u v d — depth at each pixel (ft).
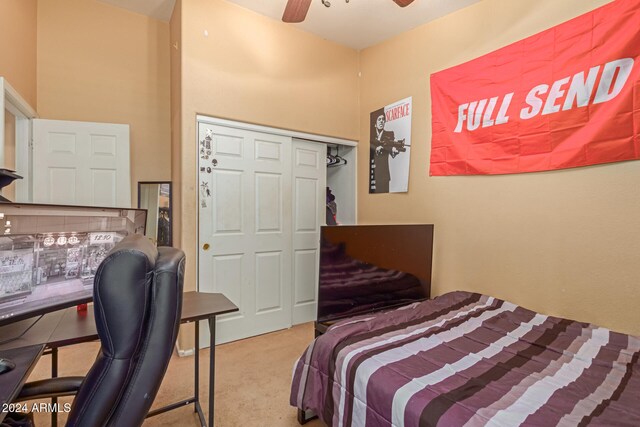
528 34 7.30
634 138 5.82
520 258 7.53
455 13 8.78
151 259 2.46
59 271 4.22
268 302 10.13
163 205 10.25
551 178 6.98
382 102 10.99
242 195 9.55
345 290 7.14
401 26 9.90
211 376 5.31
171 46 10.12
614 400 3.99
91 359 7.88
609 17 6.06
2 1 6.84
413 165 9.95
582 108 6.44
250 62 9.48
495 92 7.87
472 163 8.35
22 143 8.36
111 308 2.29
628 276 6.00
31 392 3.04
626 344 5.43
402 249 8.06
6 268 3.47
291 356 8.46
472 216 8.45
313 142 11.23
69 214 4.43
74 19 9.18
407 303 8.13
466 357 5.08
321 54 10.93
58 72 8.99
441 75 9.08
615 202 6.13
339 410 4.92
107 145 9.29
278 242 10.32
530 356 5.13
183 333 8.44
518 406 3.84
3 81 6.33
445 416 3.69
